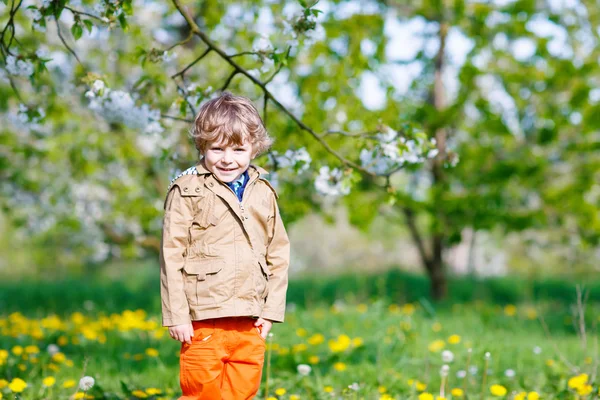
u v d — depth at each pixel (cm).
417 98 942
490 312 745
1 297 1057
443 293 1023
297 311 737
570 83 863
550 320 760
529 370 434
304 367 361
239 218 262
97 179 845
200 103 350
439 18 877
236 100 270
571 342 577
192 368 255
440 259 1024
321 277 1395
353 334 571
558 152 936
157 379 401
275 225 279
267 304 267
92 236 934
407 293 1125
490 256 1584
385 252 2144
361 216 823
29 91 671
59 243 1089
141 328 570
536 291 1188
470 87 845
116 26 317
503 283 1241
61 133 722
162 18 820
